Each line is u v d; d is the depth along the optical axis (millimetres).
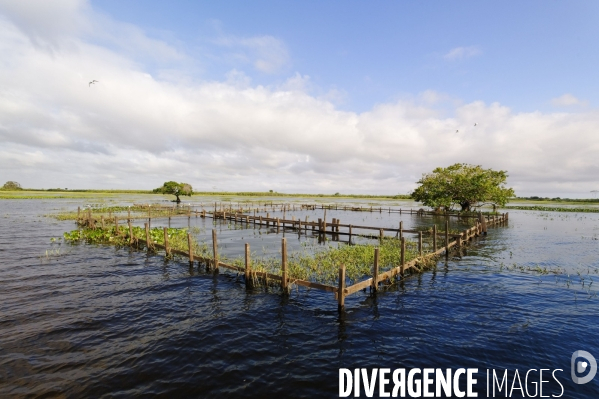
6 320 9086
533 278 13648
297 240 24438
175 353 7441
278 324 9078
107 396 5918
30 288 11930
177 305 10461
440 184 42125
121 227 23766
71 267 15062
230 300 10938
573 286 12500
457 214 41625
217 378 6508
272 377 6582
